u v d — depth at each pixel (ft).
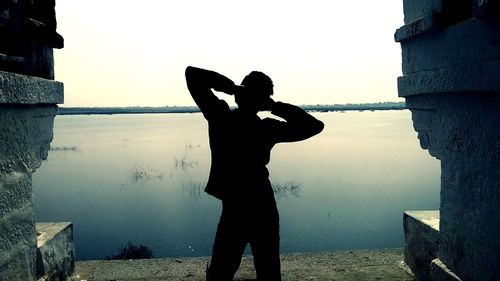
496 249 9.37
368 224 38.34
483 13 8.80
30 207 10.32
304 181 61.62
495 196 9.36
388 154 94.73
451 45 10.62
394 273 14.32
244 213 7.49
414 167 74.23
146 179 66.49
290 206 46.14
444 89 10.89
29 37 10.82
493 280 9.49
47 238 11.89
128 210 45.93
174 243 33.83
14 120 9.66
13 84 9.29
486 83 8.99
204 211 44.78
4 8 9.42
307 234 35.78
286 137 7.66
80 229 38.96
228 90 7.55
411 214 14.56
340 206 45.24
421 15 12.32
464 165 10.66
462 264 10.84
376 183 59.11
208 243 33.81
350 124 264.31
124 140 156.15
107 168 79.92
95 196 53.93
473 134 10.16
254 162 7.63
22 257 9.84
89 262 16.01
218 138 7.65
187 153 102.78
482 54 9.26
